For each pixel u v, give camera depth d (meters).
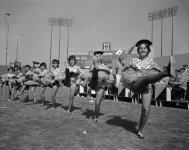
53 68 9.21
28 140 4.67
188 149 4.36
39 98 13.30
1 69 28.78
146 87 4.91
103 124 6.25
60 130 5.50
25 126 5.84
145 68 5.03
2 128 5.59
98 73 6.57
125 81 5.21
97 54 6.72
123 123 6.42
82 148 4.28
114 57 23.39
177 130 5.78
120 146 4.44
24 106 9.62
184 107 10.84
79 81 8.04
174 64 4.30
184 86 10.80
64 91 21.27
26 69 11.40
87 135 5.12
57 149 4.19
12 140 4.64
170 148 4.40
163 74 4.43
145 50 5.12
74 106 9.95
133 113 8.27
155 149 4.33
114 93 13.34
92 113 8.09
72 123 6.29
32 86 10.77
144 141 4.79
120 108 9.56
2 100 11.81
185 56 26.38
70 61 8.12
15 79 11.98
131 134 5.27
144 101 4.93
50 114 7.70
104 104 10.93
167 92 10.81
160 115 8.01
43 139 4.76
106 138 4.93
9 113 7.77
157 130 5.74
